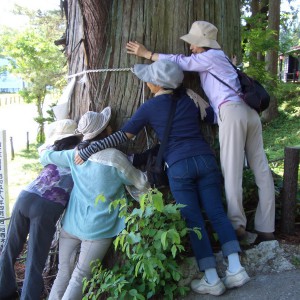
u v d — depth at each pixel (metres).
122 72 3.24
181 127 2.89
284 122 15.76
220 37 3.43
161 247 2.63
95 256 2.94
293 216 3.42
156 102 2.90
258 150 3.15
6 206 4.45
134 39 3.19
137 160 3.13
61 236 3.12
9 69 15.60
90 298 2.91
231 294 2.75
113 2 3.17
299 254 3.12
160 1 3.16
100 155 2.88
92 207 2.90
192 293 2.84
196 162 2.82
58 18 15.22
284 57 30.80
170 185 2.90
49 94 16.22
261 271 3.00
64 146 3.21
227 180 3.01
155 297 2.89
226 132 2.94
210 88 3.04
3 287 3.15
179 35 3.22
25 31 14.73
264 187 3.18
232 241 2.77
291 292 2.72
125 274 2.88
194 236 2.78
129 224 2.65
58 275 3.09
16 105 31.17
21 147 14.95
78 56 3.44
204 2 3.29
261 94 3.03
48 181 3.06
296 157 3.35
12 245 3.10
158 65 2.91
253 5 15.41
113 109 3.28
